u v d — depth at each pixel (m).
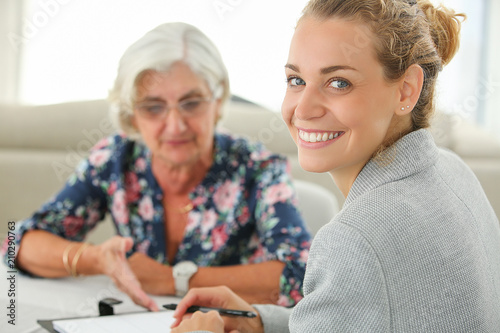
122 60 1.10
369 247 0.54
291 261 1.04
